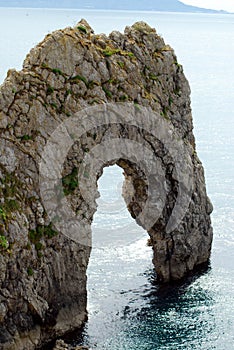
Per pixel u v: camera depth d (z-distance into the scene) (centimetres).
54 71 10544
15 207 9800
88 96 10838
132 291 11738
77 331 10331
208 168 19838
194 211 12512
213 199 16800
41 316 9856
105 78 11119
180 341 10144
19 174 9956
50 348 9869
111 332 10344
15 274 9600
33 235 9981
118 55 11444
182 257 12319
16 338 9512
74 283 10450
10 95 10038
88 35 11288
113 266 12688
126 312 10969
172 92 12375
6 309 9444
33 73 10375
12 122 10006
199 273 12475
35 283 9881
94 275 12288
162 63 12188
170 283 12062
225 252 13450
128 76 11450
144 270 12569
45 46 10556
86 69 10881
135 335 10281
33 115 10175
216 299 11469
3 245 9438
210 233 12988
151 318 10800
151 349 9912
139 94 11550
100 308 11056
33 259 9881
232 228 14788
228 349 9956
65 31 10844
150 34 12244
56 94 10494
